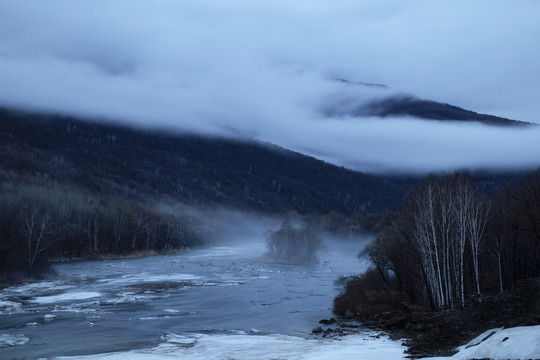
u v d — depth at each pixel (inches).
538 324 942.4
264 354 1029.2
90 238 4854.8
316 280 2773.1
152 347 1123.3
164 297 2080.5
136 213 5984.3
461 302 1456.7
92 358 987.9
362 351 1020.5
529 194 1968.5
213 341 1192.8
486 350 759.1
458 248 1731.1
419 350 1005.2
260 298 2059.5
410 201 2226.9
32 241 3125.0
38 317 1542.8
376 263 1929.1
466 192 1745.8
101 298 2023.9
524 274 1720.0
